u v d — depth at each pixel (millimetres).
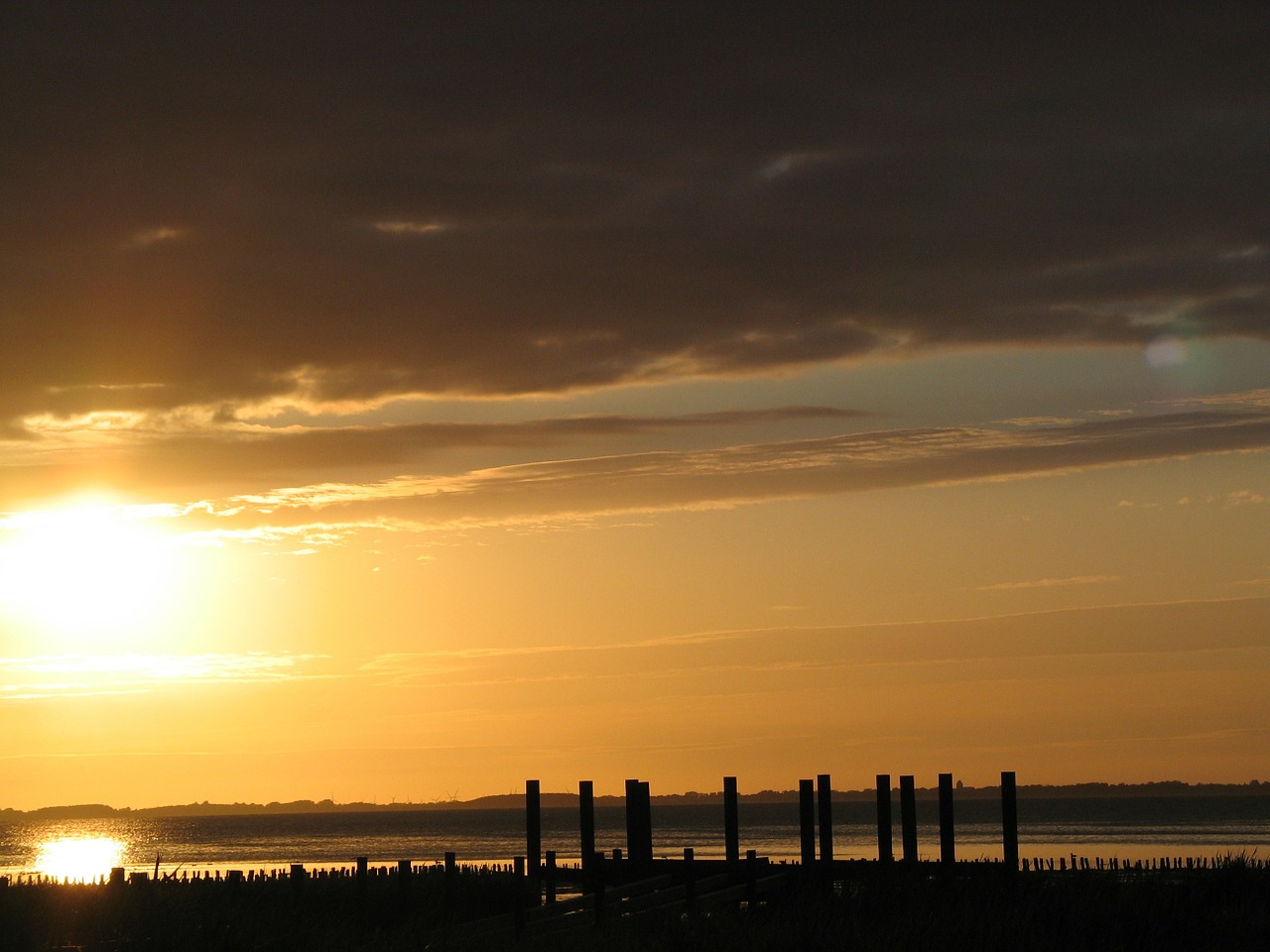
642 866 37812
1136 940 27406
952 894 32031
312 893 32781
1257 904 30906
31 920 27375
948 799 35094
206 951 25688
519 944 26656
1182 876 35531
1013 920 28125
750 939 26797
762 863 36688
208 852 167375
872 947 26391
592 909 30875
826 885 35031
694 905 30312
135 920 27703
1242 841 139500
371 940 27188
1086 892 31172
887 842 36312
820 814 37688
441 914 31875
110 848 194750
